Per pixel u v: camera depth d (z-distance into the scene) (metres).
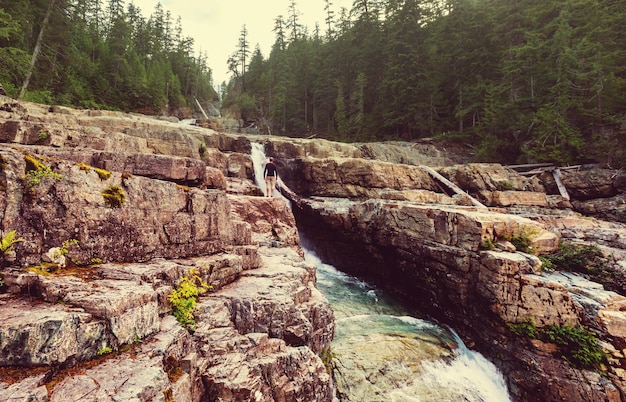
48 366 2.74
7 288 3.38
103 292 3.53
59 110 18.36
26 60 25.86
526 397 8.99
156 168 8.37
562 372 8.59
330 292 14.38
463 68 36.72
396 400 7.68
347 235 18.31
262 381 4.28
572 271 11.24
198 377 3.88
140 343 3.55
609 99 23.70
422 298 13.61
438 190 23.83
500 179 23.56
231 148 21.62
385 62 44.34
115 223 4.65
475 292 11.02
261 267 7.71
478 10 38.59
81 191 4.25
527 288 9.60
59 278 3.64
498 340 9.98
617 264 10.91
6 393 2.34
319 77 51.62
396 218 15.19
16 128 10.48
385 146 31.89
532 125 27.25
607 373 8.00
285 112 54.19
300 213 20.72
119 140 13.18
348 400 7.41
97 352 3.12
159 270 4.56
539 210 20.80
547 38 31.09
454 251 11.96
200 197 6.35
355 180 21.48
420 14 43.62
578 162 24.48
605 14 26.11
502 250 11.11
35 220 3.74
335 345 9.16
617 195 20.75
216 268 5.87
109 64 46.75
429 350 9.73
